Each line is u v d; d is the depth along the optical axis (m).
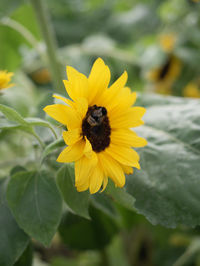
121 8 1.19
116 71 0.98
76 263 0.83
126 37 1.12
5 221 0.48
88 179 0.45
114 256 0.83
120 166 0.47
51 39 0.73
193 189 0.50
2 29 0.78
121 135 0.48
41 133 0.51
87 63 0.97
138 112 0.49
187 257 0.77
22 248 0.47
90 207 0.66
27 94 0.67
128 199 0.50
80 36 1.10
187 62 0.92
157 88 0.96
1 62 0.82
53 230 0.46
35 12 0.72
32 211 0.47
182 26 0.98
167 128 0.55
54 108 0.43
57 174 0.47
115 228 0.70
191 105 0.58
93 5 1.15
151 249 0.85
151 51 0.92
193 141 0.54
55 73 0.73
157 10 1.08
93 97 0.47
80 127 0.46
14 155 0.56
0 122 0.48
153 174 0.51
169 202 0.50
